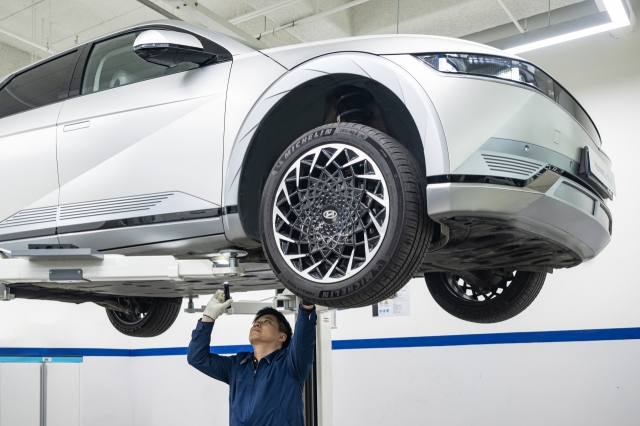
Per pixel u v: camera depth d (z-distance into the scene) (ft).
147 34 7.90
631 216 16.94
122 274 8.17
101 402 24.86
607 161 8.63
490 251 8.39
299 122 8.27
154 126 8.41
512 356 18.38
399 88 6.88
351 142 6.91
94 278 8.30
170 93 8.46
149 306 13.79
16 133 9.83
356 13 21.61
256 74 7.90
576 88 18.10
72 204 8.91
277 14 20.16
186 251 8.18
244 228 7.66
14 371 18.06
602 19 14.97
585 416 17.12
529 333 18.17
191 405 24.62
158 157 8.26
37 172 9.37
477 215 6.58
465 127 6.59
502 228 7.03
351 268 6.79
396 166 6.64
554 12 19.38
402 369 20.20
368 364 20.84
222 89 8.04
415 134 7.70
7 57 24.32
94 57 9.82
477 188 6.47
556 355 17.71
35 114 9.85
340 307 7.00
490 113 6.68
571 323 17.57
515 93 6.88
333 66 7.27
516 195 6.61
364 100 8.00
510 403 18.26
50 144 9.34
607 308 17.10
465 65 6.86
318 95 7.87
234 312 11.57
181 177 8.05
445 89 6.73
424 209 6.67
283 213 7.23
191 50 8.06
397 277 6.59
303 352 9.01
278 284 11.80
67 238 8.91
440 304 11.56
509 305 10.75
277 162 7.32
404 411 20.02
